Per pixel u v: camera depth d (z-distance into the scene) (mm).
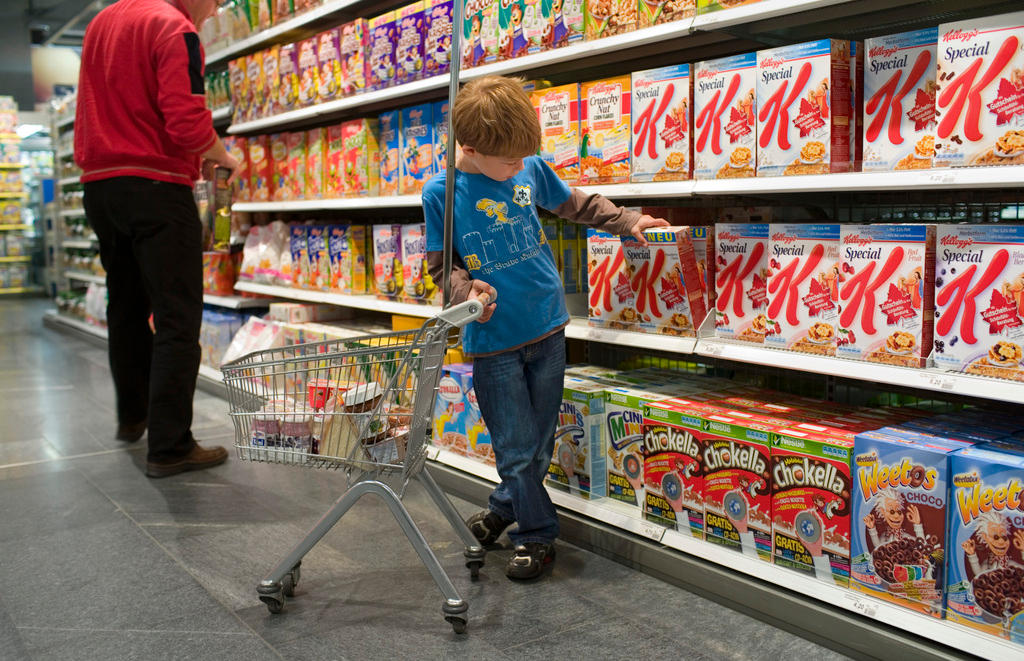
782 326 2053
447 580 1929
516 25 2633
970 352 1696
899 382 1783
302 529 2635
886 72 1832
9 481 3182
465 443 2873
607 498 2438
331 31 3629
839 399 2467
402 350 1938
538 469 2244
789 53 1957
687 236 2154
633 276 2385
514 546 2393
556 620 1986
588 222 2293
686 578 2131
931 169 1725
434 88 3068
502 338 2146
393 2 3629
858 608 1772
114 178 3088
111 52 3016
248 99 4379
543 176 2246
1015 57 1580
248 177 4523
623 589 2158
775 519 1947
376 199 3416
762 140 2031
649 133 2285
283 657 1843
